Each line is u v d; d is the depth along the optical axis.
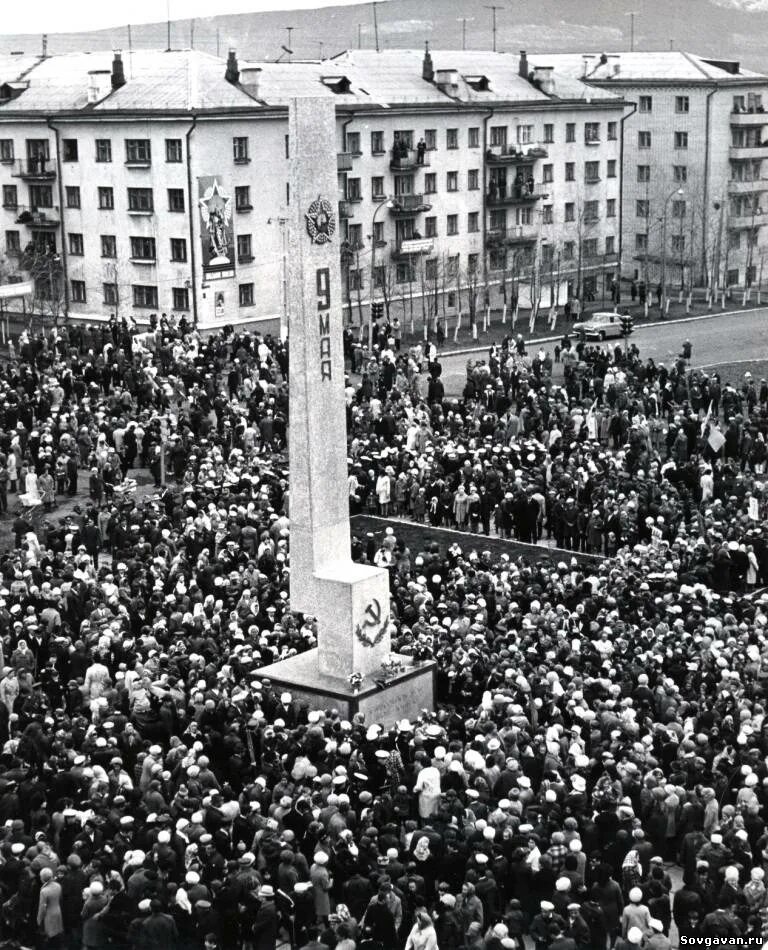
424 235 120.12
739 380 88.62
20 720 33.28
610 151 135.62
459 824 27.36
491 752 30.03
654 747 31.77
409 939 23.73
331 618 36.59
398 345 88.50
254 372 72.50
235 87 105.44
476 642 37.19
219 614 39.38
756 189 146.75
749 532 48.94
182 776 29.72
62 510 56.94
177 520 50.69
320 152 37.16
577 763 29.94
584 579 43.69
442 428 66.25
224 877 25.78
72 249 110.31
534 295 112.25
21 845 26.38
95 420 61.47
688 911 25.11
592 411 67.69
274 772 30.25
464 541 54.94
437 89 121.56
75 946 25.56
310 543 38.69
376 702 35.78
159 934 24.16
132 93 105.19
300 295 37.38
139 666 34.47
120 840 26.77
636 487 53.12
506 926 24.16
